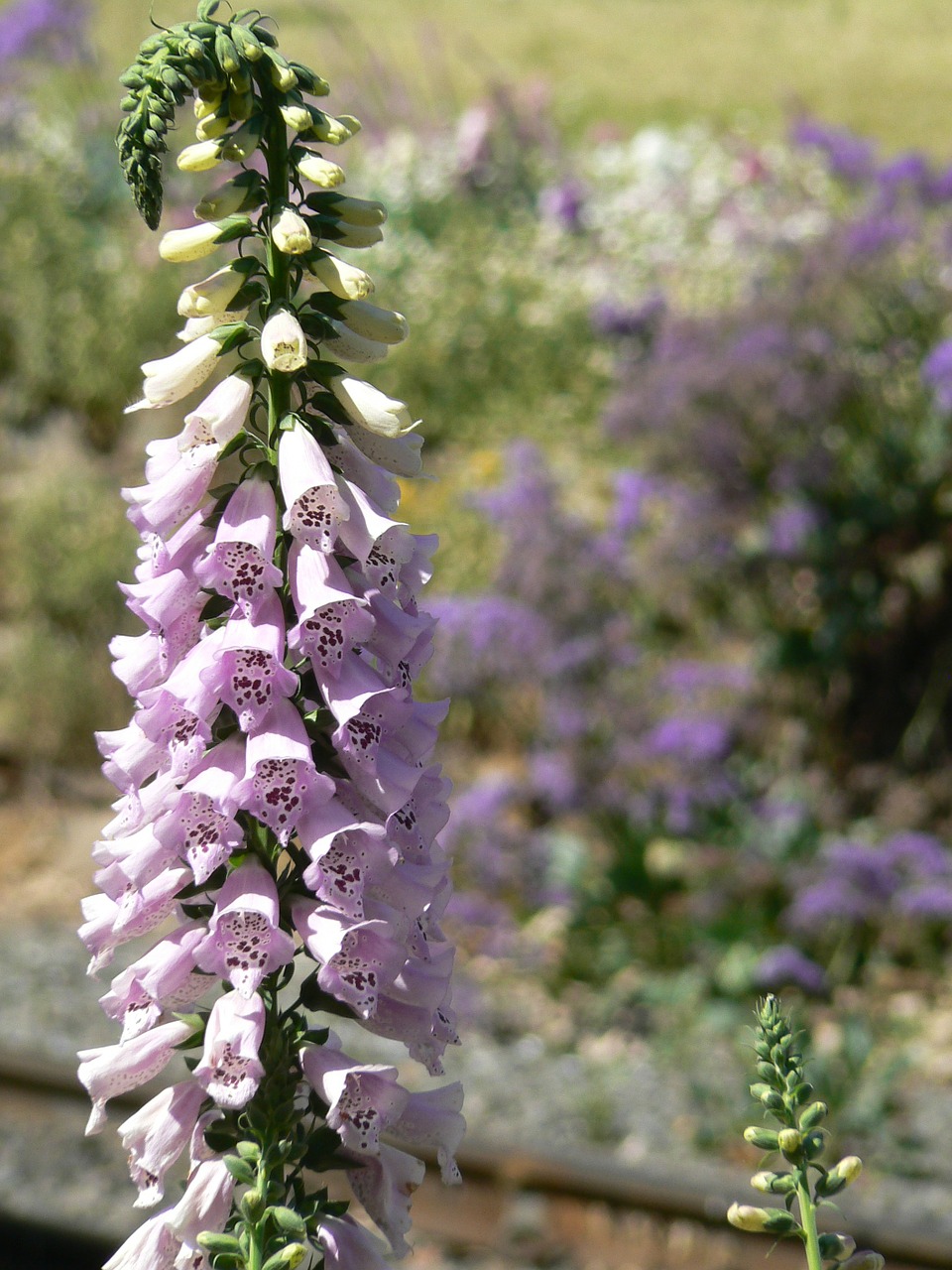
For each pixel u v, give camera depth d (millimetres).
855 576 8211
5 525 10523
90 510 10203
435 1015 1653
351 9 27281
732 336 8125
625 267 12828
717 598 8484
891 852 6746
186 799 1534
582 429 11484
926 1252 4312
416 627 1608
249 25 1585
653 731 7523
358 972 1521
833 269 8148
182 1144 1616
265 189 1605
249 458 1679
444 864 1645
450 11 27797
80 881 7980
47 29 14938
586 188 14148
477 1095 5812
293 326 1525
